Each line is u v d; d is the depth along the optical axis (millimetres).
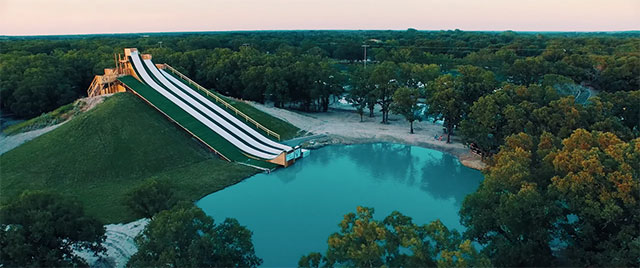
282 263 46875
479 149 83688
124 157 70438
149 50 157750
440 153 90062
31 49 177625
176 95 91938
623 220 40594
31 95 105875
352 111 128125
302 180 74062
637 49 176500
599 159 42250
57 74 114438
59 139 73125
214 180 69750
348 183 73188
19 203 37125
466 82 95438
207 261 35312
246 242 38312
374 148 94375
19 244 34469
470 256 30516
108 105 80625
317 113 124375
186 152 76938
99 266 43531
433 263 31406
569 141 48906
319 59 164875
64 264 37125
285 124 100312
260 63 132125
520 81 138625
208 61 135000
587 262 39562
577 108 69750
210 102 94688
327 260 33031
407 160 87000
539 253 40375
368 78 115562
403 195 67875
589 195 40344
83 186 63875
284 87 119062
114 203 59062
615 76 129250
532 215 39469
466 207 45719
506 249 40125
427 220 58312
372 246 30250
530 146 57031
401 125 110125
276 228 55281
